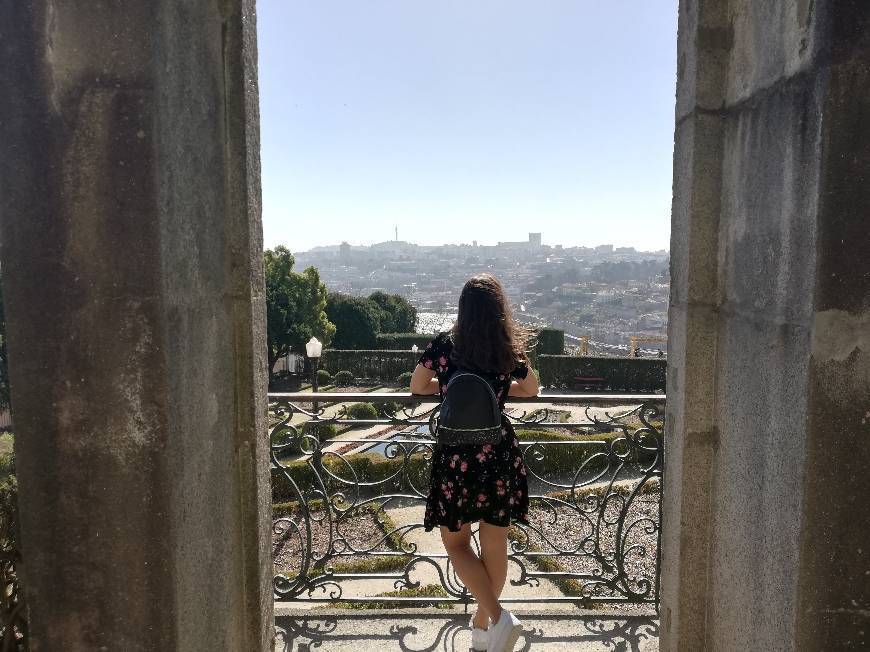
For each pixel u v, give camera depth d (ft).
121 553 4.25
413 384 7.39
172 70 4.29
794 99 4.50
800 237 4.40
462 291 7.05
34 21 3.94
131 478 4.20
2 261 4.06
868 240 4.11
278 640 8.14
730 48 5.75
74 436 4.18
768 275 4.94
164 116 4.13
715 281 6.05
